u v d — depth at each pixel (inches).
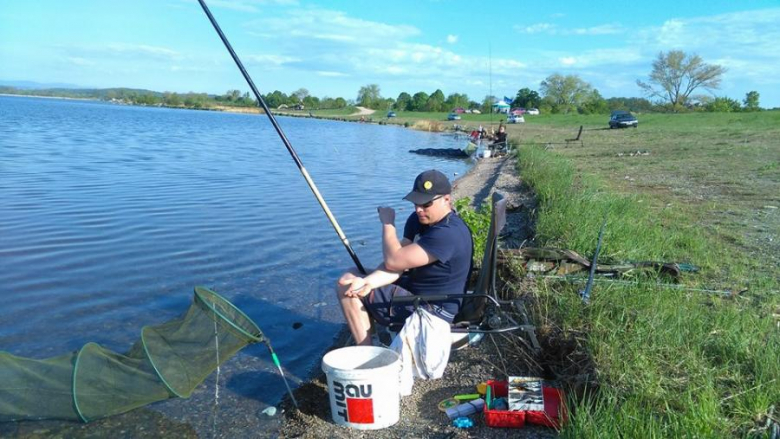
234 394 185.2
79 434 164.9
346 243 186.5
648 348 157.9
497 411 145.7
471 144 1193.4
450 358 188.1
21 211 446.6
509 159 945.5
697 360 153.6
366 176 772.0
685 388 142.4
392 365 150.9
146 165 778.2
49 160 789.2
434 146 1448.1
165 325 177.8
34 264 315.6
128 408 170.6
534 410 144.9
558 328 181.8
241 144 1258.0
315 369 202.1
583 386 151.3
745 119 1855.3
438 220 170.9
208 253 343.9
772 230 324.2
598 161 765.3
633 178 572.1
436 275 170.9
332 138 1674.5
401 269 168.7
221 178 673.6
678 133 1353.3
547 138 1321.4
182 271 309.6
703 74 3107.8
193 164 816.3
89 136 1278.3
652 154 850.1
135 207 474.0
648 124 1847.9
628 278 228.1
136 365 169.9
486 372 176.1
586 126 2039.9
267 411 172.4
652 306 184.5
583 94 3179.1
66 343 223.1
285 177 708.0
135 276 300.0
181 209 470.9
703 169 642.8
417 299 167.8
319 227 420.8
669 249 271.3
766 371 144.0
